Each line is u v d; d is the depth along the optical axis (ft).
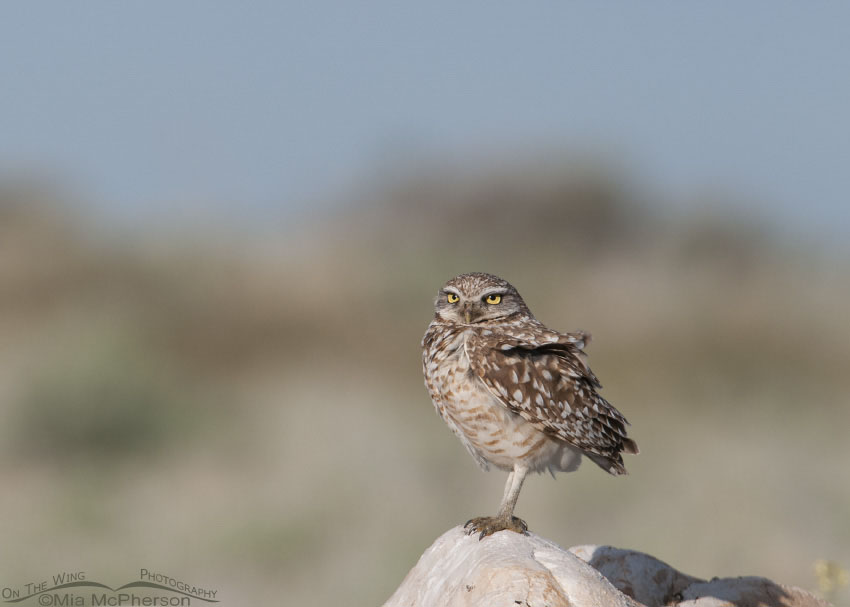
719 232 107.34
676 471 53.26
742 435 61.41
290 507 45.93
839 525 45.16
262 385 72.33
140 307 79.87
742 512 46.06
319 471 51.52
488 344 23.22
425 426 61.26
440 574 20.93
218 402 65.00
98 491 49.49
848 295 88.43
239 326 78.79
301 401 67.62
